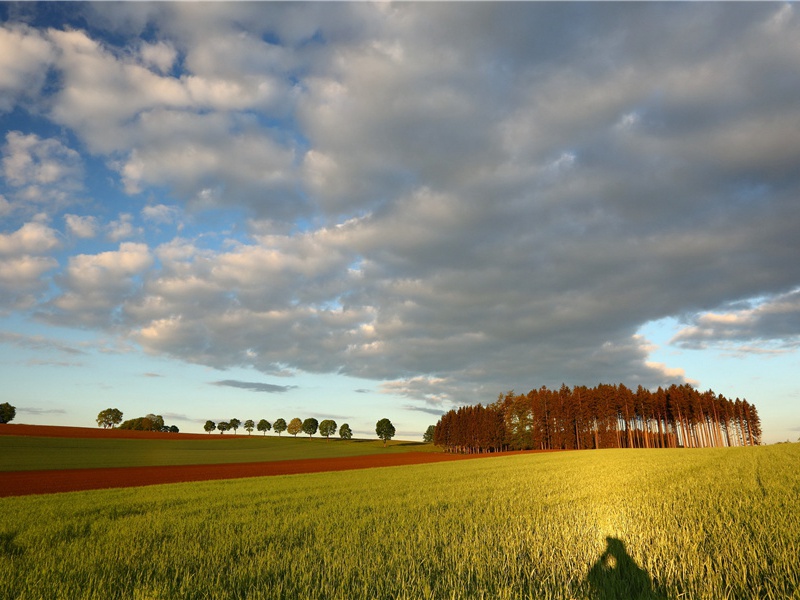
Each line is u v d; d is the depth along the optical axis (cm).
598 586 596
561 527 961
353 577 688
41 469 5434
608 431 10712
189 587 661
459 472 3322
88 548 976
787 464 2655
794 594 533
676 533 832
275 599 609
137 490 2559
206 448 10444
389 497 1816
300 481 2941
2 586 712
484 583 629
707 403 11319
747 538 769
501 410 12669
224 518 1346
